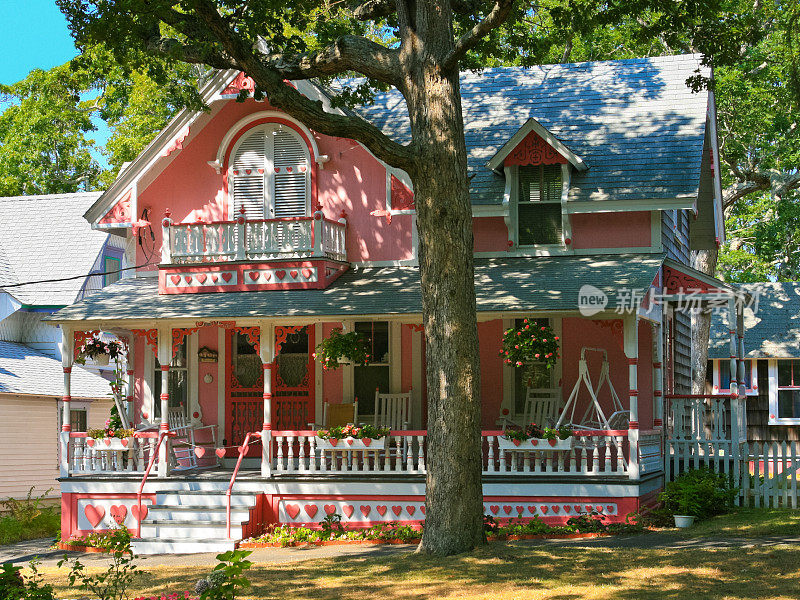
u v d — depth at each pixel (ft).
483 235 67.46
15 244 107.04
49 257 104.58
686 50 104.01
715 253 98.68
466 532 45.06
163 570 47.01
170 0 47.75
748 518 55.11
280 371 68.54
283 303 61.11
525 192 67.10
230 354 69.67
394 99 74.90
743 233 131.03
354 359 61.72
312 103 46.14
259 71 45.80
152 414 70.13
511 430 58.13
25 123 150.92
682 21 55.72
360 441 59.57
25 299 99.76
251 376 69.26
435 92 46.60
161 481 61.26
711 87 56.29
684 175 63.52
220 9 55.16
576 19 57.88
